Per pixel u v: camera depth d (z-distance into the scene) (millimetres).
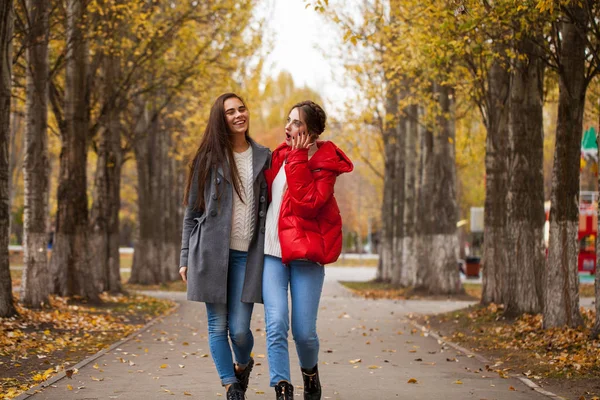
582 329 12625
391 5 19125
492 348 12352
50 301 17547
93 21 20188
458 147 32781
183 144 37719
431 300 25844
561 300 13148
